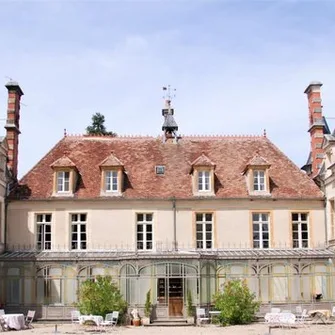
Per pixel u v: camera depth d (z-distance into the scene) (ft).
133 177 101.09
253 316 88.74
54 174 98.07
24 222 96.58
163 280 89.40
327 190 97.91
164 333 73.61
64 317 90.53
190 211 97.66
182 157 105.81
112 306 85.46
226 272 92.58
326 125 112.27
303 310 86.22
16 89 104.06
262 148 108.58
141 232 97.25
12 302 91.04
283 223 98.02
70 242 96.22
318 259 93.40
